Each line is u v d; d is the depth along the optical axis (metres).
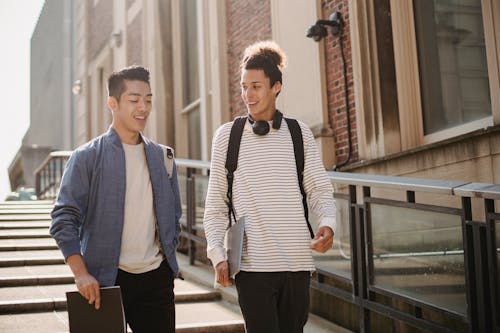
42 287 5.56
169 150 2.94
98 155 2.70
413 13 6.07
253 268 2.66
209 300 5.57
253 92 2.83
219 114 9.62
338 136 6.70
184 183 7.62
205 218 2.85
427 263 3.88
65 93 25.53
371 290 4.38
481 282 3.38
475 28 5.38
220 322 4.74
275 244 2.68
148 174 2.79
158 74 12.77
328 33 6.82
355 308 4.68
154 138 12.70
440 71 5.76
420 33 6.01
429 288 3.87
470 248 3.49
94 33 18.20
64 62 25.83
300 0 7.34
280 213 2.72
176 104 12.49
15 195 19.56
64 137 25.50
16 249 7.02
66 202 2.59
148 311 2.76
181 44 12.66
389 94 6.01
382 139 5.94
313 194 2.88
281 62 2.96
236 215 2.78
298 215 2.76
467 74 5.45
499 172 4.44
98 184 2.67
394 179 4.06
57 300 4.97
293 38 7.52
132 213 2.72
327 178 2.89
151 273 2.75
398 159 5.54
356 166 6.09
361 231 4.52
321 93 6.86
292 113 7.54
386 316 4.41
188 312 5.11
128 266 2.68
